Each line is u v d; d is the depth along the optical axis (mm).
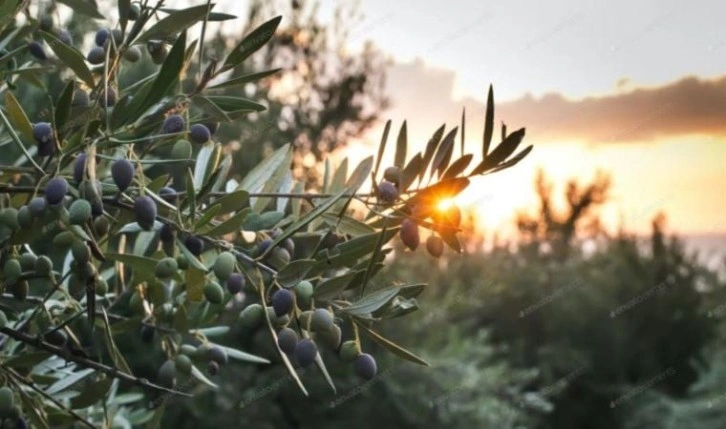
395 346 895
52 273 1001
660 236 12000
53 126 881
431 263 6992
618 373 11273
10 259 964
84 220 842
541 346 11836
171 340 1114
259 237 1014
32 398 1080
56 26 1086
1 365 1001
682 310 11539
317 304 918
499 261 12352
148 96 877
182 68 881
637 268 11758
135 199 916
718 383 8438
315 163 6582
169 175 951
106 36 984
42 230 925
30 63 1041
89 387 1005
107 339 975
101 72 1053
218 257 893
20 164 1113
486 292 8961
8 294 1102
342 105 6605
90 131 888
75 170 852
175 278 1012
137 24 929
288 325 896
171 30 953
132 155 933
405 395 6141
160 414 1000
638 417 9641
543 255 14055
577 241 13852
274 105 6000
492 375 6855
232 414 5590
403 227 921
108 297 1139
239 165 5609
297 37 6617
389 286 930
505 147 882
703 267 11875
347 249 908
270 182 1017
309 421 6043
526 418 7383
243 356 1144
